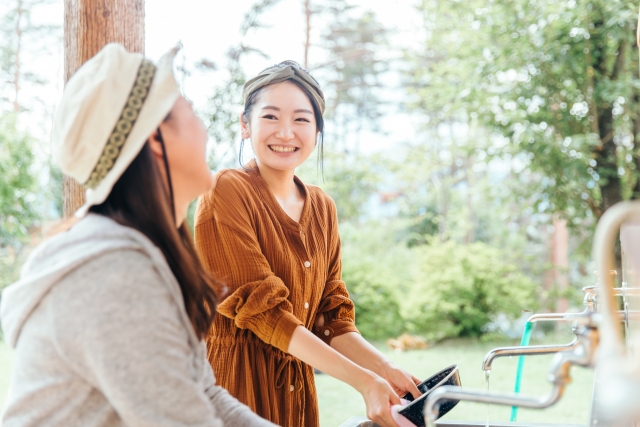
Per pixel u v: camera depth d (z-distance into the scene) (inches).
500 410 193.0
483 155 296.5
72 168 39.2
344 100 805.2
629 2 241.8
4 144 357.7
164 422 35.2
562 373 34.2
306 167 392.5
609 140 271.7
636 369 30.4
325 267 76.9
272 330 64.9
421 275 340.2
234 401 49.4
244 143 78.7
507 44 262.4
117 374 34.8
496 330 335.0
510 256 370.6
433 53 470.6
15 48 688.4
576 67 249.0
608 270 31.1
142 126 38.6
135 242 38.1
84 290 35.7
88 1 87.6
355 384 60.7
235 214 68.9
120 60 39.4
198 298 43.4
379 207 584.4
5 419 37.8
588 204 271.6
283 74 72.3
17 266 370.6
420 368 255.1
